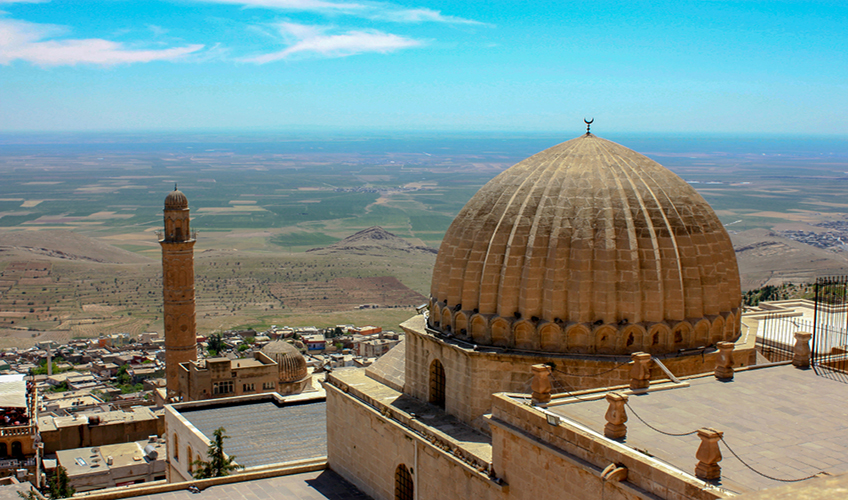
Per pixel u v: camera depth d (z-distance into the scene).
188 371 92.44
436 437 31.72
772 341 41.47
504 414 27.05
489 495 28.34
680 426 25.06
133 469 75.00
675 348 31.64
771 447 23.38
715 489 19.61
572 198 32.78
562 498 24.38
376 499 37.25
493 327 32.69
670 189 33.97
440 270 35.81
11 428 69.44
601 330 30.95
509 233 33.16
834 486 9.17
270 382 93.69
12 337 187.00
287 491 38.75
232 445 47.91
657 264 31.30
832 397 28.11
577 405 27.14
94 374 136.75
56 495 66.88
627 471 21.94
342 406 39.97
